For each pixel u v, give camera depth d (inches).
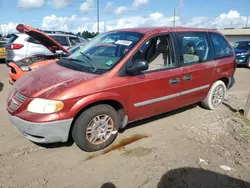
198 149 132.9
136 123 164.2
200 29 176.7
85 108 117.6
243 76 380.2
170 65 150.9
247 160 123.5
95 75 120.1
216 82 189.9
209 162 120.2
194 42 167.5
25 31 195.8
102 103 123.6
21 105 110.7
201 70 168.6
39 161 115.8
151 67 141.6
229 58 196.5
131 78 128.3
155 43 146.1
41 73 131.9
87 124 118.6
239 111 194.7
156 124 164.9
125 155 124.3
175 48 152.6
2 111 177.9
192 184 103.2
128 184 101.6
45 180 102.1
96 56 141.6
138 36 141.1
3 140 133.5
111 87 120.3
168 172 110.7
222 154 128.4
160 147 133.6
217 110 197.9
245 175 111.1
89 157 121.3
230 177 109.1
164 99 148.4
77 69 129.6
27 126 108.6
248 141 144.3
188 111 193.2
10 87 248.4
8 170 107.7
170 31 153.5
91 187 99.0
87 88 113.3
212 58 180.4
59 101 107.0
